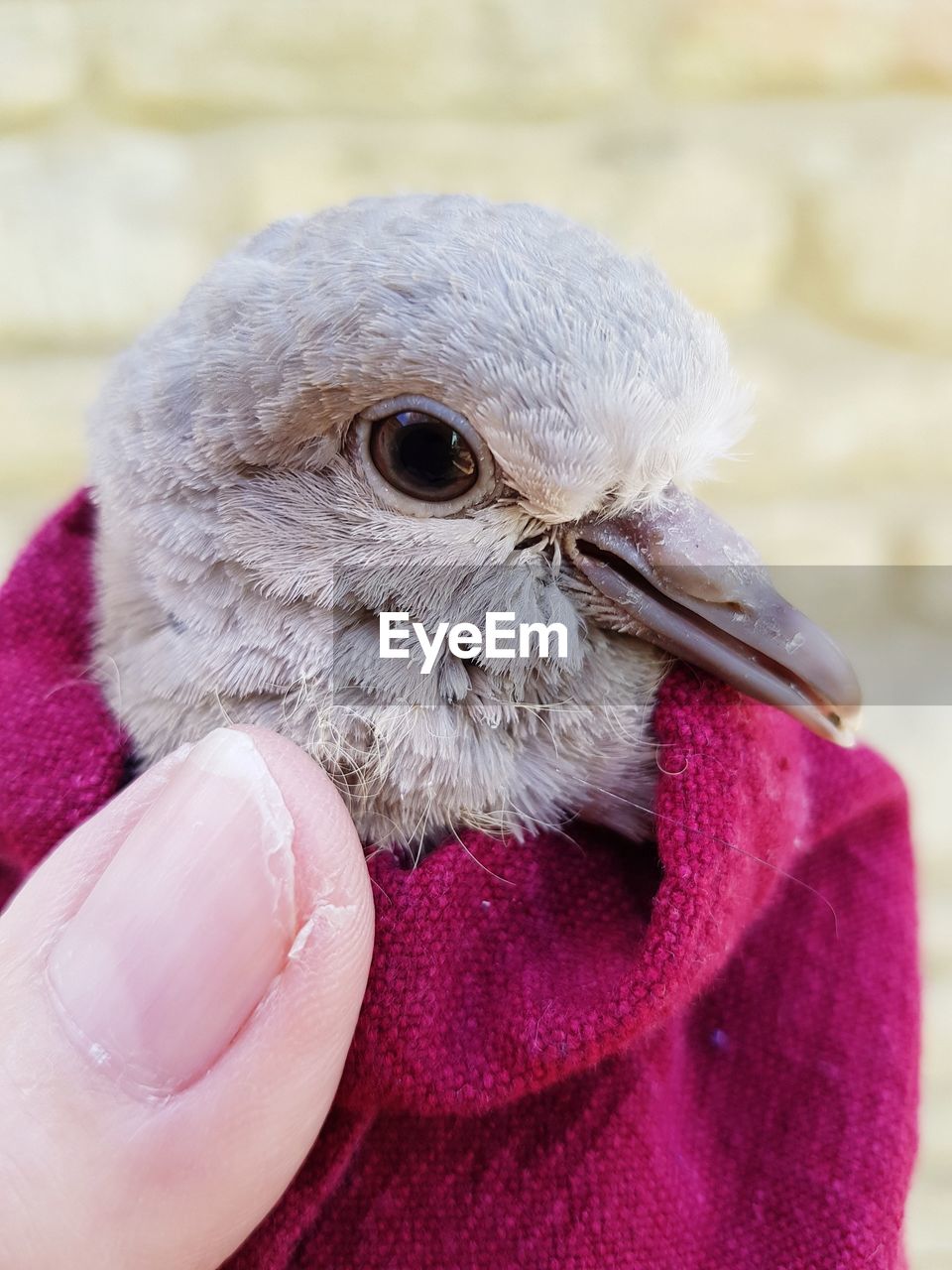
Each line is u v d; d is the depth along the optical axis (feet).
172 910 0.18
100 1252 0.17
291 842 0.18
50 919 0.18
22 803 0.20
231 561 0.19
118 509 0.20
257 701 0.20
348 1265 0.20
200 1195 0.18
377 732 0.19
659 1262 0.20
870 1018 0.24
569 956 0.19
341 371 0.18
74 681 0.22
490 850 0.20
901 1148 0.22
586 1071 0.21
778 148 0.47
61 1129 0.17
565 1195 0.20
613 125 0.46
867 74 0.47
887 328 0.49
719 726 0.20
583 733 0.20
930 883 0.49
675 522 0.20
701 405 0.20
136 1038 0.17
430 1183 0.20
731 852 0.18
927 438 0.51
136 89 0.45
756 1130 0.23
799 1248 0.21
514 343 0.18
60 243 0.45
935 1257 0.47
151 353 0.21
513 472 0.19
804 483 0.51
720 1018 0.24
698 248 0.47
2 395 0.46
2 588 0.24
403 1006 0.18
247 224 0.46
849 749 0.26
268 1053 0.18
